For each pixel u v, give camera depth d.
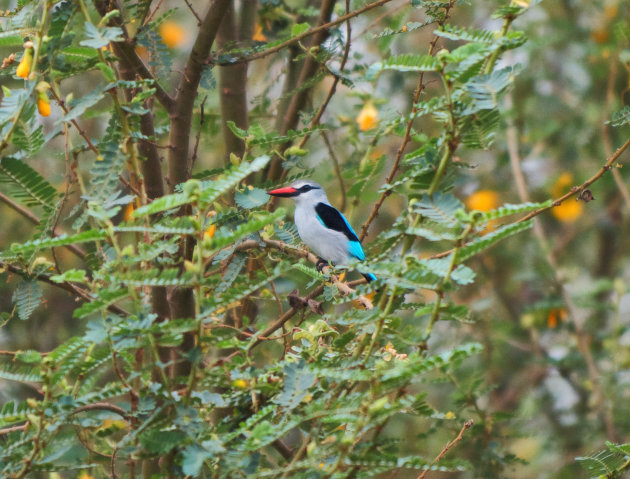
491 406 14.83
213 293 7.46
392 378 5.31
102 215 5.61
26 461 5.93
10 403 5.92
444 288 5.56
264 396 6.89
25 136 7.36
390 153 15.39
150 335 5.87
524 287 17.05
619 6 15.28
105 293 5.43
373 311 5.93
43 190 7.50
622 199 16.66
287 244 9.29
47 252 12.20
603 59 15.38
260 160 5.27
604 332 14.62
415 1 9.41
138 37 9.57
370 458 5.53
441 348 14.38
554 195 15.65
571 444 14.19
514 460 11.14
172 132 10.36
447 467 5.57
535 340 15.46
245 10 13.07
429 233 5.81
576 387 15.00
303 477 5.84
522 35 6.09
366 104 11.73
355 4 12.96
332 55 11.00
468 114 6.03
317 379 6.68
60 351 5.80
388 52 11.97
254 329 9.84
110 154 6.54
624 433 13.84
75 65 6.81
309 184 13.73
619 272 17.55
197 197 5.27
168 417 5.98
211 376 6.39
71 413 6.07
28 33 6.99
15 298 8.23
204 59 10.16
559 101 15.56
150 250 5.77
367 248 9.29
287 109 12.81
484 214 5.39
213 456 5.73
